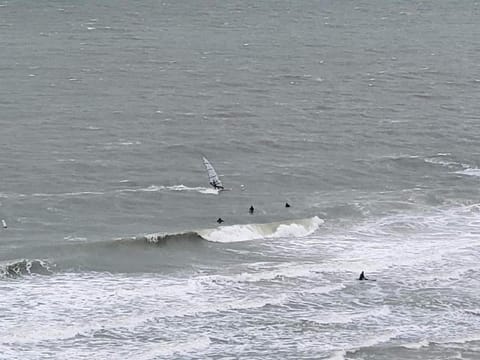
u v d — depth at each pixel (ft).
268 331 604.08
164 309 629.10
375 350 581.53
